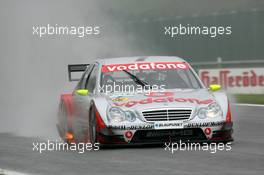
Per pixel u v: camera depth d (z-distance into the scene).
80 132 31.17
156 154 25.70
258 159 23.75
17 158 26.27
